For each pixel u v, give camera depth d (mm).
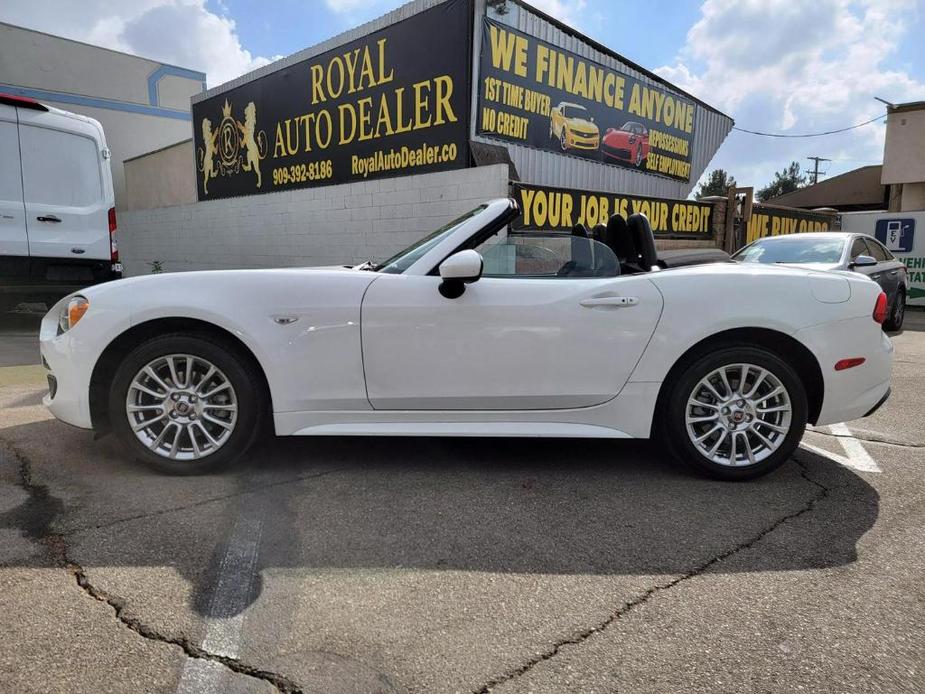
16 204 7098
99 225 7762
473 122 9102
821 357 3172
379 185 9547
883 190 29312
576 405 3188
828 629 1988
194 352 3086
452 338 3082
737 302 3131
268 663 1773
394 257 3623
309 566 2316
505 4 9180
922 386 5789
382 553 2426
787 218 14188
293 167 11977
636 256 3602
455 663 1792
